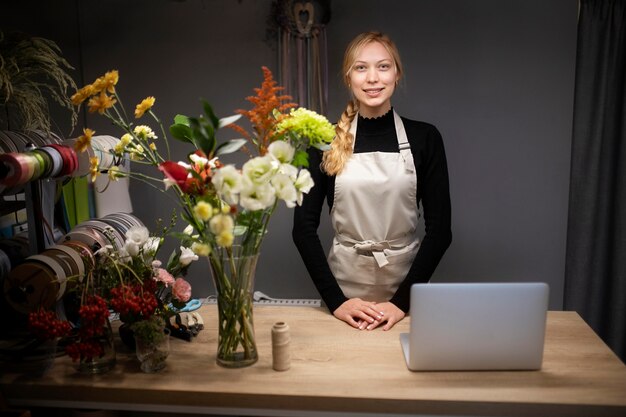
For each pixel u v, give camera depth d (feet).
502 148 9.76
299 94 9.50
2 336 6.00
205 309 7.14
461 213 10.04
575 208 9.52
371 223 7.60
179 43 9.77
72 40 9.83
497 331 5.22
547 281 10.14
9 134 6.82
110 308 5.77
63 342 6.06
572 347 5.89
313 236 7.31
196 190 5.14
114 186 8.79
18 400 5.46
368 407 5.02
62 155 6.64
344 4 9.43
